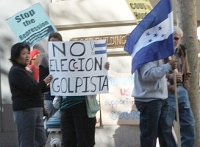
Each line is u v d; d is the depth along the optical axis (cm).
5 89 1115
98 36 1077
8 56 1111
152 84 841
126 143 1064
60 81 857
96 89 853
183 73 936
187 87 943
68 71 852
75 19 1083
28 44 963
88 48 851
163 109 876
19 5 1105
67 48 851
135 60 832
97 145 1071
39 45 1087
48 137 1028
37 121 894
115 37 1073
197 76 997
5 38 1109
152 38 823
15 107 868
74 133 866
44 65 934
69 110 852
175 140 895
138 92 852
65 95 852
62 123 867
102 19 1076
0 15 1108
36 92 866
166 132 886
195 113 996
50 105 990
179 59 931
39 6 1015
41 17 1014
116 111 1064
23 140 870
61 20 1088
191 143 937
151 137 854
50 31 1014
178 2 987
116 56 1073
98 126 1067
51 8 1091
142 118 857
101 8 1077
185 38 984
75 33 1084
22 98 865
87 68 852
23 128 867
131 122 1059
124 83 1061
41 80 932
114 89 1065
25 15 1012
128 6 1002
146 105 848
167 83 907
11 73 865
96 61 854
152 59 816
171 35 806
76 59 851
